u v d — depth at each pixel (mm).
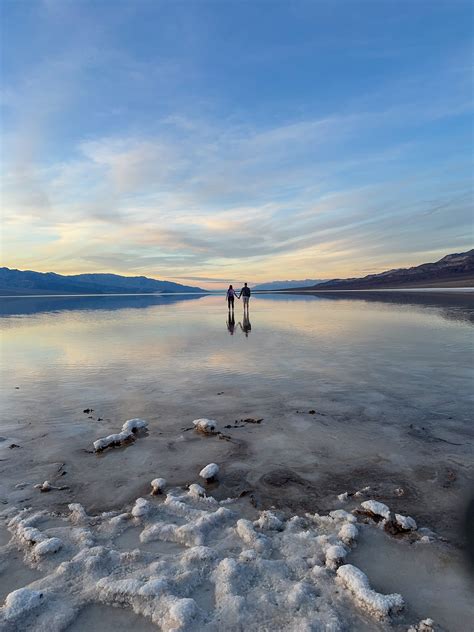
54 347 12164
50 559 2756
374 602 2234
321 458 4336
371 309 26250
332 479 3889
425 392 6625
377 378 7590
